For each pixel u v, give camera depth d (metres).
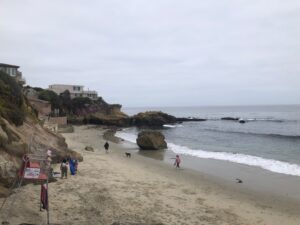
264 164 34.81
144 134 47.84
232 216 17.62
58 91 121.56
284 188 24.50
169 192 21.42
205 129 88.25
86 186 20.69
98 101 116.12
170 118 110.69
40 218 14.20
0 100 25.16
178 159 32.94
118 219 15.42
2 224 12.49
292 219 17.78
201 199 20.45
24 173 13.17
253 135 69.38
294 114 166.88
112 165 29.50
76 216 15.25
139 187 21.98
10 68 66.25
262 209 19.38
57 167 24.95
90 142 51.88
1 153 18.11
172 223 15.62
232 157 40.00
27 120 28.70
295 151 45.44
